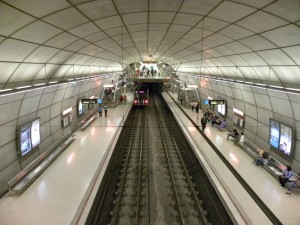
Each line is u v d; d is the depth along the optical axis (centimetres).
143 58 2908
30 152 1113
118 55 1888
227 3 594
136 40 1341
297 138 1029
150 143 1838
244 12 617
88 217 796
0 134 891
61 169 1128
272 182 1016
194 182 1203
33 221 742
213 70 1761
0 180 891
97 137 1641
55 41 789
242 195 911
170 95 3991
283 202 863
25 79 891
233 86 1616
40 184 982
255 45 834
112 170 1302
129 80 3862
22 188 911
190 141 1577
